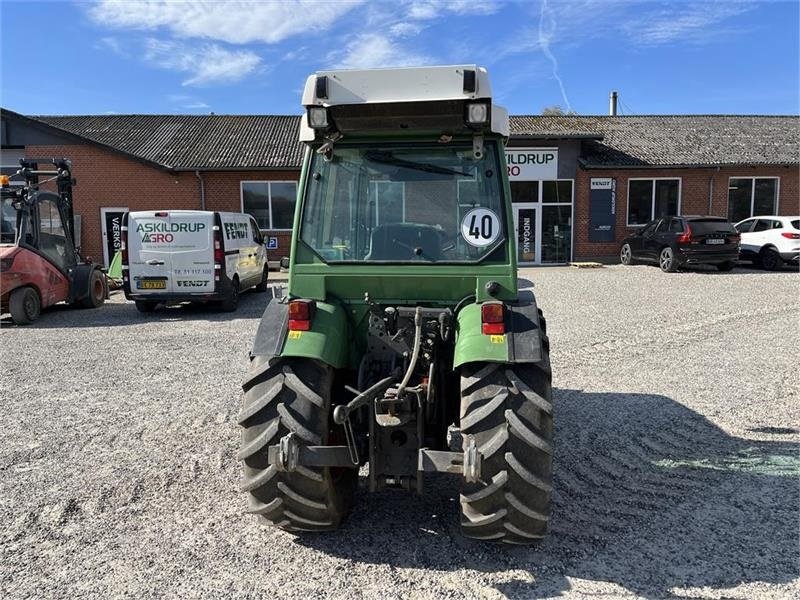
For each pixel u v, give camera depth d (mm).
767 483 4309
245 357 8328
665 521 3775
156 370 7652
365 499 4090
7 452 4969
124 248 12164
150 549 3506
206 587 3129
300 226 3697
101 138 23250
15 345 9383
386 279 3588
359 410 3541
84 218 21047
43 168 20031
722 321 10562
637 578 3174
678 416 5785
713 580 3152
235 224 13508
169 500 4121
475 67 3203
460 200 3615
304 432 3201
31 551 3496
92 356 8508
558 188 22266
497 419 3158
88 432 5422
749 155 22750
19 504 4066
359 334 3762
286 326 3477
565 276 17875
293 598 3029
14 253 11078
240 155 21812
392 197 3660
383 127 3551
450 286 3580
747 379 7047
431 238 3617
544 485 3129
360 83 3273
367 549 3475
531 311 3451
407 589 3088
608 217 22422
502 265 3525
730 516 3832
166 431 5430
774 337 9297
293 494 3287
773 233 18906
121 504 4066
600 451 4934
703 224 18094
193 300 12234
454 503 4023
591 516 3846
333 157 3715
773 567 3262
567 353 8383
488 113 3246
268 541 3578
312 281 3652
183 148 22453
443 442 3648
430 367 3436
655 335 9492
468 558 3371
